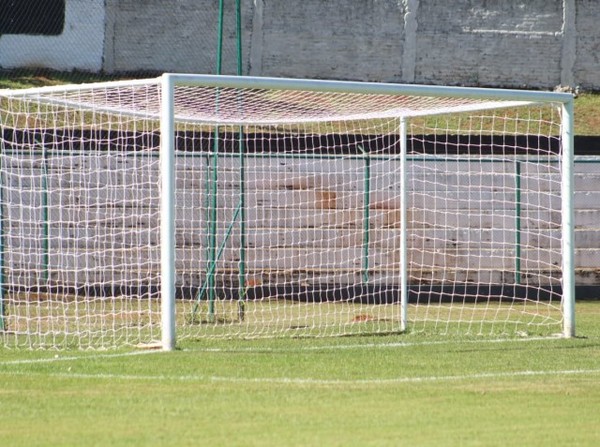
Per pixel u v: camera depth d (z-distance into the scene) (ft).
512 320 176.76
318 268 223.51
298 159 224.74
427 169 230.89
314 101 147.84
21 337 142.31
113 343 134.21
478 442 75.31
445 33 324.39
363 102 148.66
